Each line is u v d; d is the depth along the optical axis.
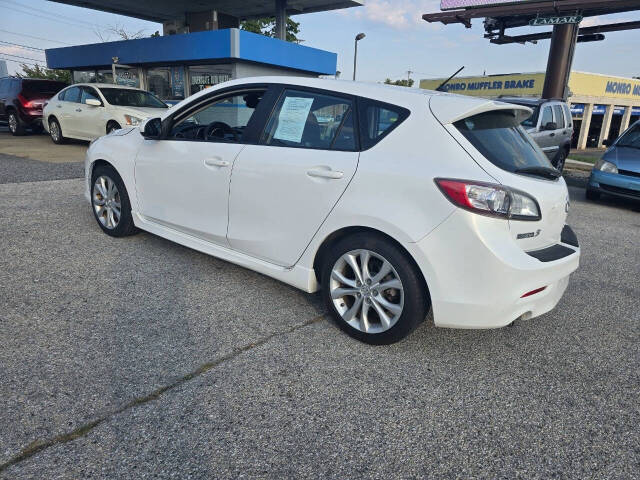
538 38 14.47
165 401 2.35
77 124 11.58
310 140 3.18
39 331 2.91
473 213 2.54
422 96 2.93
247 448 2.08
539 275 2.69
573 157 16.75
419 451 2.14
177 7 19.86
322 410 2.37
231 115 3.79
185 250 4.57
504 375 2.81
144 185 4.27
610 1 11.02
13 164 8.76
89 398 2.33
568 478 2.04
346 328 3.10
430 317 3.53
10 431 2.07
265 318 3.30
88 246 4.50
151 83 18.73
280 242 3.32
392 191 2.74
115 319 3.14
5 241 4.47
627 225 7.12
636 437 2.32
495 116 3.02
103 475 1.88
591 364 3.01
